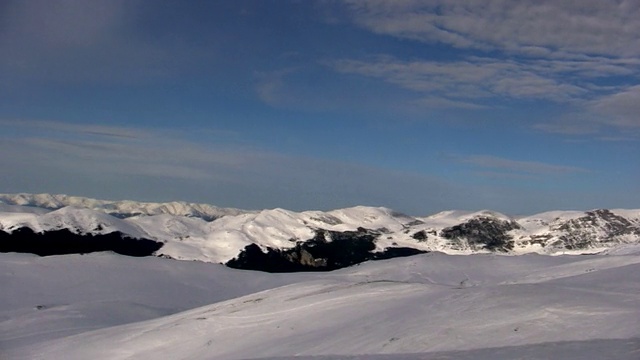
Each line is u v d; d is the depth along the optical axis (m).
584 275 40.75
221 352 33.47
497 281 81.31
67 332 48.44
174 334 38.97
